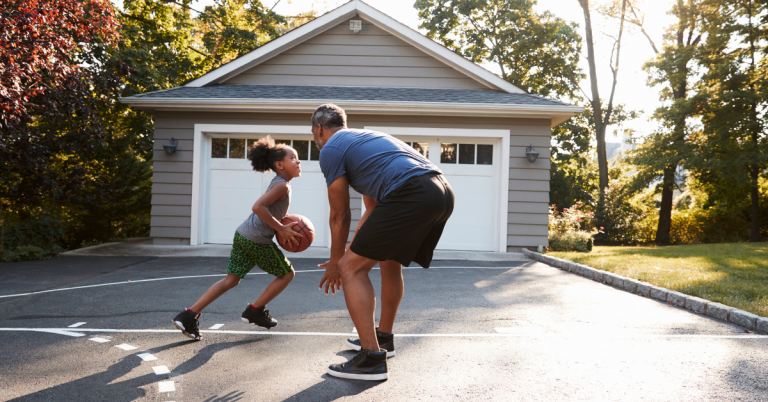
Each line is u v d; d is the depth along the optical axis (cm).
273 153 353
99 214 1280
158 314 451
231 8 2019
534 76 2350
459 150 1056
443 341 368
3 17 678
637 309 489
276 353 335
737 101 1816
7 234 880
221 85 1148
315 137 321
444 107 1001
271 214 352
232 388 269
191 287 591
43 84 816
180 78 1786
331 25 1152
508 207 1032
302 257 907
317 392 264
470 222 1054
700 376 292
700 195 2222
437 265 829
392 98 1038
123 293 549
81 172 1071
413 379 286
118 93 1022
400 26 1137
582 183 2730
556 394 263
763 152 1778
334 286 301
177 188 1036
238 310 469
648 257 895
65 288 576
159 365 307
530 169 1036
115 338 370
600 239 1950
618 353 339
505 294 564
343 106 999
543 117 1030
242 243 359
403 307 489
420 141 1062
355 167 280
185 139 1038
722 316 447
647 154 1986
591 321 435
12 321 421
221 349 344
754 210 1898
